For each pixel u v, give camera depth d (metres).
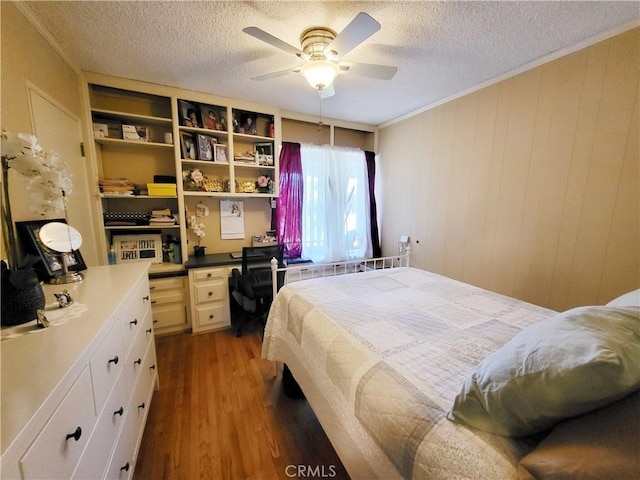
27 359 0.71
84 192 2.09
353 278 2.08
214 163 2.68
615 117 1.63
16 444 0.49
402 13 1.46
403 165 3.23
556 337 0.64
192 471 1.30
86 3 1.38
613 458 0.46
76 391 0.72
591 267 1.78
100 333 0.88
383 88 2.45
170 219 2.58
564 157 1.86
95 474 0.82
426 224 2.98
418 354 1.05
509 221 2.21
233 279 2.63
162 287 2.52
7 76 1.26
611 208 1.67
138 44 1.76
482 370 0.74
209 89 2.48
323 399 1.19
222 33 1.65
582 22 1.54
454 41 1.73
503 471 0.59
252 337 2.59
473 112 2.42
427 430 0.73
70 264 1.50
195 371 2.08
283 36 1.67
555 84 1.87
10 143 0.98
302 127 3.34
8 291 0.86
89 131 2.18
